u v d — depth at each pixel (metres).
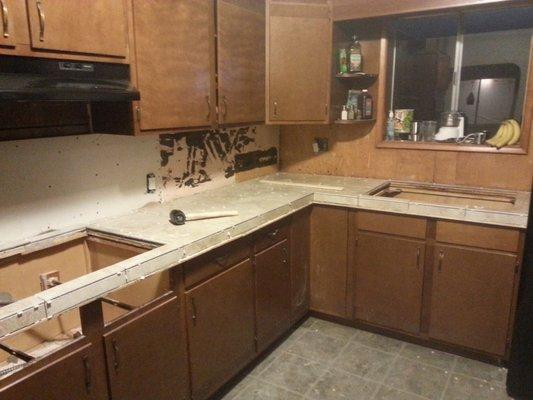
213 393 2.03
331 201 2.59
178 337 1.74
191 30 2.04
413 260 2.41
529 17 2.59
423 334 2.49
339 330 2.73
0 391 1.12
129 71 1.76
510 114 2.81
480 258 2.23
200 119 2.17
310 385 2.21
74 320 1.83
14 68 1.39
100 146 2.04
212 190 2.71
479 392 2.14
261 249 2.24
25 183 1.76
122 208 2.18
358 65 2.81
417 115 3.01
